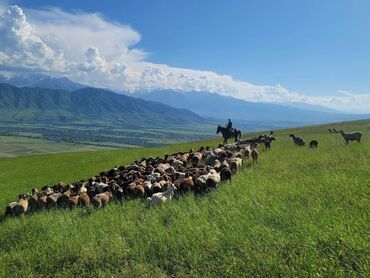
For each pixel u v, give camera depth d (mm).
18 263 10672
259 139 34531
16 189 25875
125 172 23250
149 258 9625
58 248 11000
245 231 9852
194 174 18078
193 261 9008
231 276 8086
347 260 7832
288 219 10211
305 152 25453
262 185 14766
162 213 12836
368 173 14945
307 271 7605
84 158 50000
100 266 9750
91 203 16156
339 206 10719
